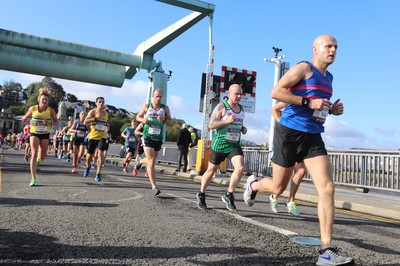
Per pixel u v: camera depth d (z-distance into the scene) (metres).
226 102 5.29
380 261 3.12
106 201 5.57
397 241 4.03
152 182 6.57
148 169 6.57
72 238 3.38
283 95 3.22
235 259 2.96
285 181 3.76
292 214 5.43
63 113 68.62
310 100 3.16
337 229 4.58
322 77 3.35
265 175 14.83
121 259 2.84
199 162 13.14
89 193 6.37
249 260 2.95
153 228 3.92
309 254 3.20
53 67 29.17
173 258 2.92
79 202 5.34
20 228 3.66
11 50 27.77
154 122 6.43
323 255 2.91
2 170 9.95
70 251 2.98
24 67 28.36
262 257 3.04
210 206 5.71
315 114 3.25
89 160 9.55
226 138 5.20
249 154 16.25
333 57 3.34
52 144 30.27
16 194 5.84
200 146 13.20
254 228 4.17
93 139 9.02
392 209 6.61
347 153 11.22
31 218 4.13
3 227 3.67
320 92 3.33
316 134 3.33
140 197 6.21
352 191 10.77
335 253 2.90
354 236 4.17
